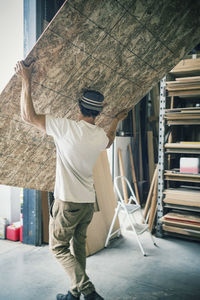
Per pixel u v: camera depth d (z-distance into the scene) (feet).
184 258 11.13
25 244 12.23
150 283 9.08
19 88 6.52
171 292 8.54
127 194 19.13
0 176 8.04
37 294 8.23
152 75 8.47
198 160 12.64
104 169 14.17
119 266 10.32
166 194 13.38
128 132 21.26
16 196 13.50
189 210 12.89
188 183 15.30
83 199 6.90
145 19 6.55
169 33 7.22
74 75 7.01
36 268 9.94
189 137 15.17
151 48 7.41
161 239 13.29
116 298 8.14
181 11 6.77
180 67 12.85
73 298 7.20
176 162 15.37
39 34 11.47
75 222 6.97
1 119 6.88
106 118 8.95
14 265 10.14
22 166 8.38
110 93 8.18
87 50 6.57
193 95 13.21
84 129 6.67
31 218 12.05
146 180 22.89
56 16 5.53
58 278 9.23
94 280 9.21
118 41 6.77
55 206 7.00
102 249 11.98
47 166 9.09
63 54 6.36
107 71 7.45
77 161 6.68
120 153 19.16
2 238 12.83
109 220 13.26
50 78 6.70
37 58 6.12
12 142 7.59
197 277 9.55
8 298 7.99
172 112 13.09
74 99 7.76
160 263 10.63
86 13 5.79
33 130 7.73
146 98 23.24
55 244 7.20
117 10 6.05
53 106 7.52
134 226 12.59
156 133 22.97
